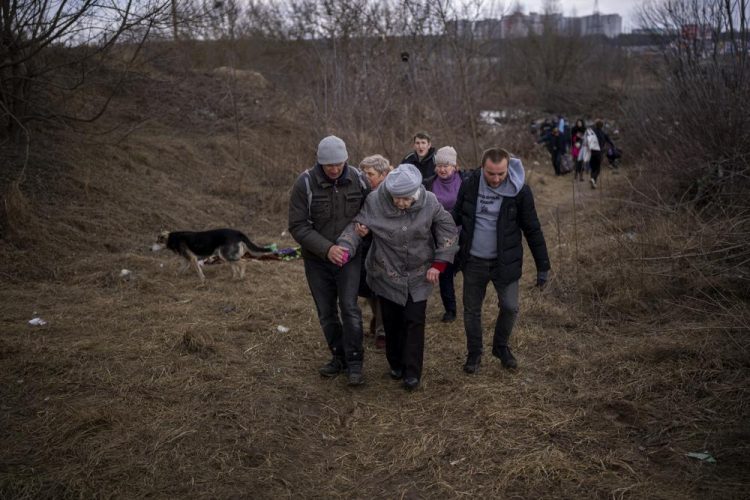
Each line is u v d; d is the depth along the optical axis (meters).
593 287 6.30
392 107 12.55
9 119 9.16
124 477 3.33
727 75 8.59
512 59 32.59
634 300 5.86
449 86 14.09
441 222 4.23
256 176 11.88
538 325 5.63
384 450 3.69
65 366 4.56
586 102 29.02
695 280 5.86
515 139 18.09
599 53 34.19
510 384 4.46
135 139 11.41
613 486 3.26
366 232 4.17
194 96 14.54
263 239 9.07
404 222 4.13
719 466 3.37
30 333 5.16
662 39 10.54
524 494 3.25
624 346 4.98
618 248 6.96
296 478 3.41
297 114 14.55
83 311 5.77
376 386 4.50
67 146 9.91
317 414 4.09
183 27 9.87
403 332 4.46
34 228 7.43
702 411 3.93
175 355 4.84
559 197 13.18
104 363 4.64
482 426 3.89
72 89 9.26
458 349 5.15
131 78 12.09
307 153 12.25
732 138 7.98
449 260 4.21
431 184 5.62
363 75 12.79
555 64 33.00
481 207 4.40
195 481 3.33
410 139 11.87
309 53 16.14
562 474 3.38
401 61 13.80
